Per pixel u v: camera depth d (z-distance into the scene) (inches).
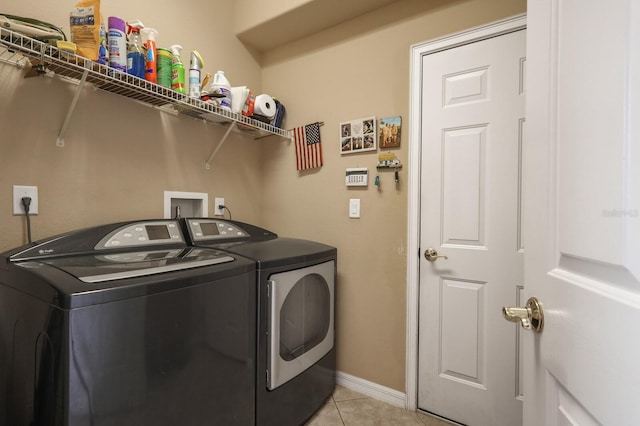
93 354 30.7
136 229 52.6
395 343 70.2
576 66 20.4
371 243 73.5
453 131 64.1
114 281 33.5
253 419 49.9
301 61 85.1
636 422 14.9
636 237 15.2
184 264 42.1
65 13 52.0
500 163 59.6
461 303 63.3
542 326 24.5
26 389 33.6
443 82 65.0
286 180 87.4
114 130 58.8
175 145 69.3
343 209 77.6
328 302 69.2
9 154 46.8
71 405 29.3
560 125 22.4
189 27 72.2
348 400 71.1
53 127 51.1
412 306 67.7
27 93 48.4
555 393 23.2
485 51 60.8
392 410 67.6
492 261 60.2
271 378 52.1
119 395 32.5
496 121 59.9
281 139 88.4
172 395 37.4
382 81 72.4
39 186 49.6
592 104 18.7
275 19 77.0
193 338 39.6
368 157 74.0
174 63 59.0
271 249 59.7
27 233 48.4
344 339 77.1
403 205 69.5
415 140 67.5
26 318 33.9
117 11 58.6
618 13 16.6
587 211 19.1
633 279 15.4
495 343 59.9
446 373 64.9
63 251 42.6
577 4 20.3
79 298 29.7
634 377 15.1
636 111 15.4
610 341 16.8
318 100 82.0
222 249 55.6
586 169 19.3
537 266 25.4
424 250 67.1
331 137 79.6
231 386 45.5
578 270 20.3
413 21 68.5
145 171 63.7
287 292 55.8
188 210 73.9
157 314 35.6
